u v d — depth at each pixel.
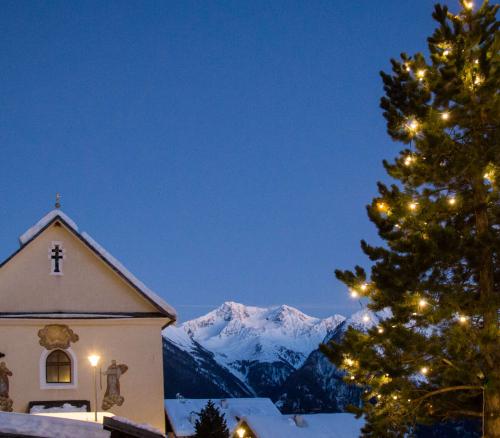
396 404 22.67
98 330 32.06
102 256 32.66
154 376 32.22
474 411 23.36
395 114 24.44
